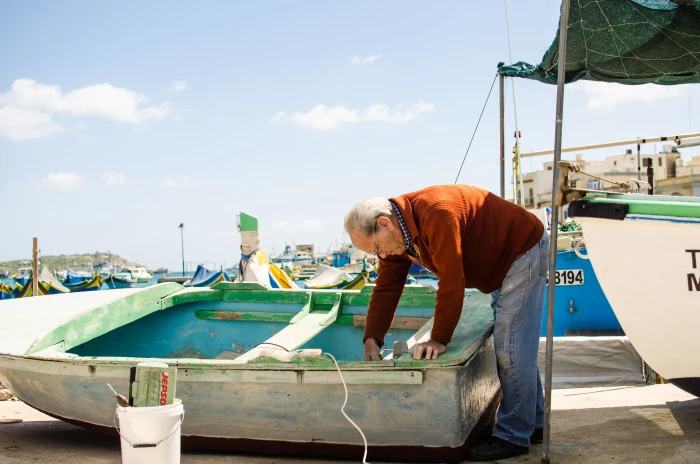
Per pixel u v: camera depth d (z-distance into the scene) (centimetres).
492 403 417
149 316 546
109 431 390
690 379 386
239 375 349
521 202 822
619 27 505
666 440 376
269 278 1080
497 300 366
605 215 376
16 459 375
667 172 3925
